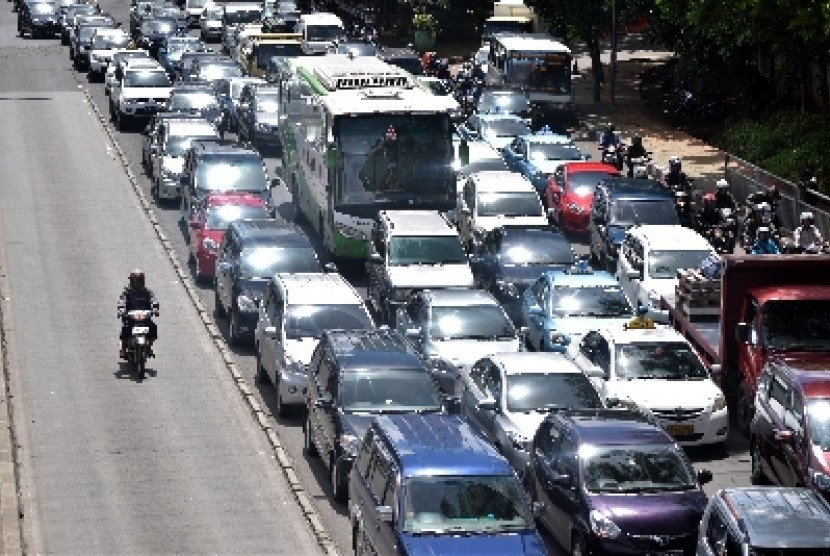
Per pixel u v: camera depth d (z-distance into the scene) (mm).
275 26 179625
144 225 111375
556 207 110688
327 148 97250
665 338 71812
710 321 77625
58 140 142000
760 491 50781
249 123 134875
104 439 69938
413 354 66188
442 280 87875
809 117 126062
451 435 54656
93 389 77125
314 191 103000
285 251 85688
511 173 108062
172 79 164750
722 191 102625
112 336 86438
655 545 53969
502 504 51438
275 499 63094
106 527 59656
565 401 65500
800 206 101062
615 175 111250
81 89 170125
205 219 97375
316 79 105250
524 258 92062
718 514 50031
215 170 104688
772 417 62562
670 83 163875
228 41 190750
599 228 99750
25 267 99938
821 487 57344
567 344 76938
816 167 116438
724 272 71812
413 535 50500
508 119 133500
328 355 66375
